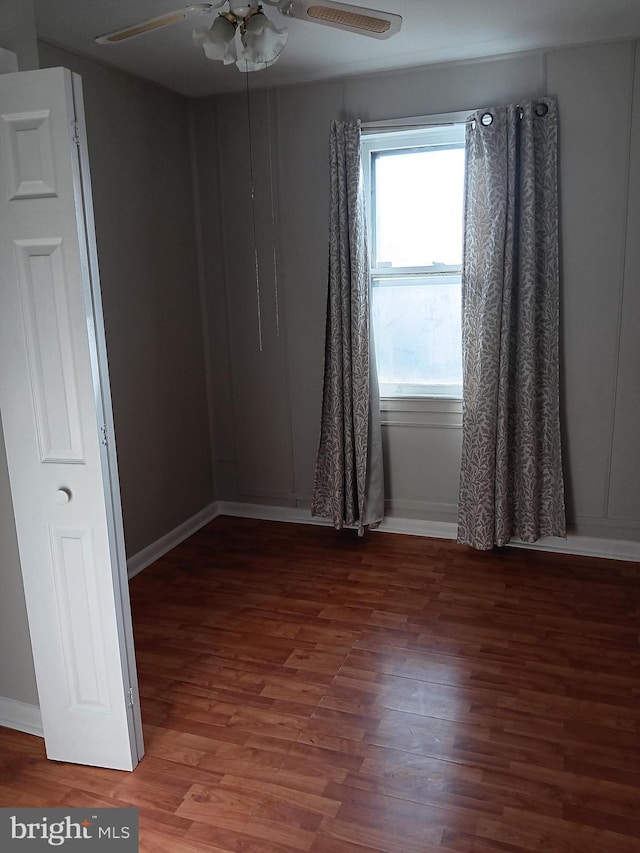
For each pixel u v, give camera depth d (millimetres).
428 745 2197
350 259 3609
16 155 1779
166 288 3752
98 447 1894
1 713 2340
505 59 3270
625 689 2457
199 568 3584
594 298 3348
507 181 3262
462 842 1813
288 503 4219
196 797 1996
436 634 2865
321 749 2191
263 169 3816
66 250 1793
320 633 2902
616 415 3422
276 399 4090
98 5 2506
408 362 3822
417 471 3877
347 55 3223
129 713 2084
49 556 2008
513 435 3531
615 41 3086
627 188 3203
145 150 3521
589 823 1866
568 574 3387
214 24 2051
